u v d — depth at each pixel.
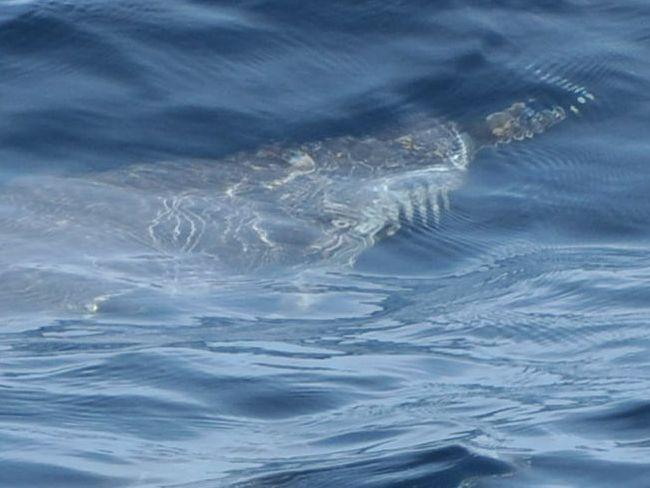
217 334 25.53
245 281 27.78
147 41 33.88
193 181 30.59
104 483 20.14
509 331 25.45
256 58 33.66
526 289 27.06
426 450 20.80
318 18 34.59
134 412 22.28
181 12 34.69
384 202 30.09
